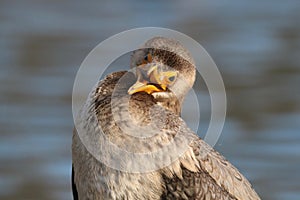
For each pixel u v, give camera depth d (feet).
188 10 96.99
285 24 92.48
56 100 70.44
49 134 63.93
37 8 96.68
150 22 93.40
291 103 69.46
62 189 56.39
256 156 59.82
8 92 72.43
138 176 30.19
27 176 58.03
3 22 92.48
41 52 83.56
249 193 33.06
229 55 81.87
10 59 80.79
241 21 93.86
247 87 73.10
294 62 79.36
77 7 98.02
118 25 91.97
